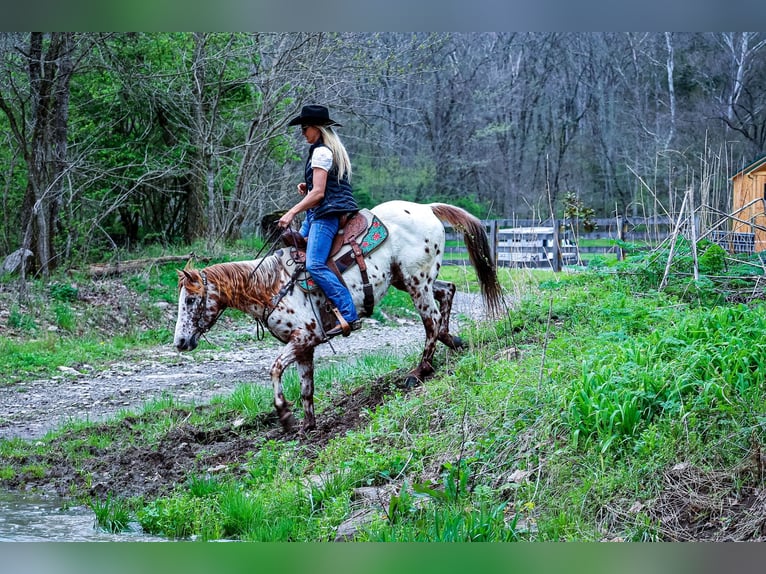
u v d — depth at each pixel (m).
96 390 13.35
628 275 11.45
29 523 6.98
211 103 26.52
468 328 11.32
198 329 8.77
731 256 11.45
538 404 7.32
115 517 6.88
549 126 54.97
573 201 30.16
